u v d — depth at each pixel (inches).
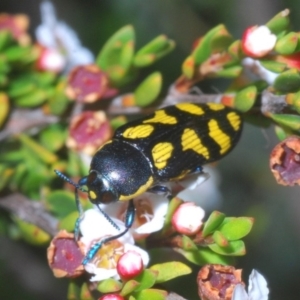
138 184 3.2
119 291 2.9
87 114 3.5
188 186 3.3
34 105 3.6
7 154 3.6
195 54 3.3
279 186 4.9
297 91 3.0
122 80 3.5
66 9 4.7
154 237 3.1
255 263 4.8
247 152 4.9
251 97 3.1
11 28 3.8
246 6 4.6
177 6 4.8
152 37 4.8
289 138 2.9
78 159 3.5
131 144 3.3
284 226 4.8
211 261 3.0
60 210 3.3
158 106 3.4
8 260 4.3
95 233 3.0
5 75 3.6
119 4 4.8
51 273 4.4
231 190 4.9
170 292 2.9
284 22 3.0
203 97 3.4
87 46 4.7
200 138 3.3
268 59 3.1
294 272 4.8
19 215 3.5
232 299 2.8
